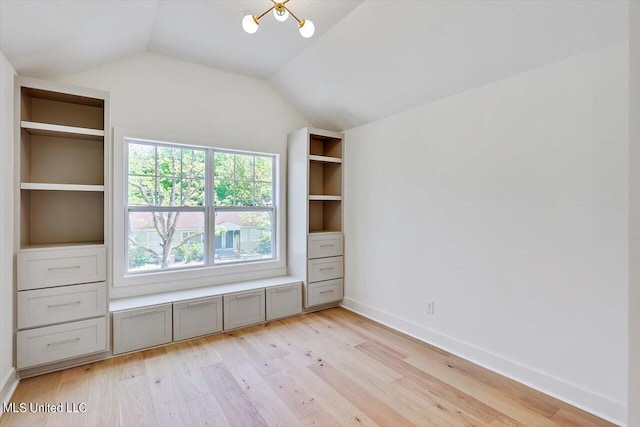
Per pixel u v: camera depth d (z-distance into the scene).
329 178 4.10
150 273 3.04
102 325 2.42
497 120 2.34
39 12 1.81
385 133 3.30
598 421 1.80
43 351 2.20
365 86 3.04
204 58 3.17
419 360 2.52
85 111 2.71
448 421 1.80
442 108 2.73
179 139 3.16
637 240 1.05
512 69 2.21
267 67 3.37
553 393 2.04
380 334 3.03
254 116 3.64
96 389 2.08
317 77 3.27
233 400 1.99
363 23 2.47
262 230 3.80
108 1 2.00
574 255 1.96
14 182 2.14
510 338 2.28
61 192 2.66
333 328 3.18
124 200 2.92
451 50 2.31
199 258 3.37
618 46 1.76
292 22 2.59
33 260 2.17
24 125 2.18
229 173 3.56
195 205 3.34
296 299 3.55
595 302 1.87
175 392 2.06
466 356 2.55
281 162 3.85
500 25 2.01
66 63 2.47
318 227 4.21
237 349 2.69
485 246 2.43
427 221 2.87
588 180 1.89
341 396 2.03
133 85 2.93
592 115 1.87
